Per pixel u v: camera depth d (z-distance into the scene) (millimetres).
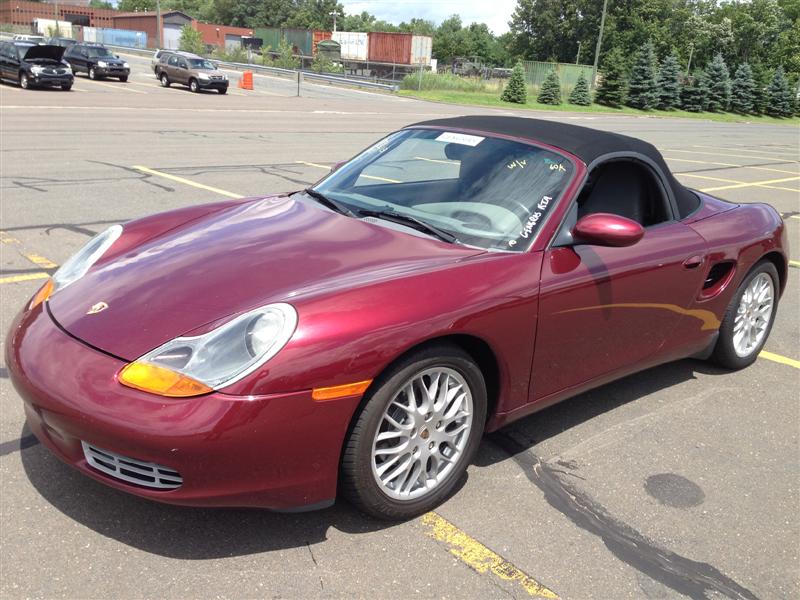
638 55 48406
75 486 2791
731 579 2582
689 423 3779
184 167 10664
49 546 2451
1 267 5426
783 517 2988
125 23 92562
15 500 2680
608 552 2666
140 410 2219
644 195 3748
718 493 3129
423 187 3416
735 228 4133
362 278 2627
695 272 3768
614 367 3512
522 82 42250
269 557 2477
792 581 2594
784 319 5820
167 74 31719
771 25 87125
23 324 2723
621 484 3135
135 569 2371
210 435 2201
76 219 7062
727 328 4289
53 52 25188
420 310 2537
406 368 2527
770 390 4289
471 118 3938
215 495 2299
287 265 2736
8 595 2223
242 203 3684
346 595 2322
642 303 3480
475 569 2506
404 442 2656
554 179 3258
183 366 2277
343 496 2631
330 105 28312
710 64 54156
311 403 2322
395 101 35250
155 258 2906
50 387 2367
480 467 3184
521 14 91312
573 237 3141
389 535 2650
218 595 2281
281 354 2287
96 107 19875
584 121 32000
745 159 19891
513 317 2826
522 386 3039
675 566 2625
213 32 90812
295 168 11203
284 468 2355
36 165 10062
